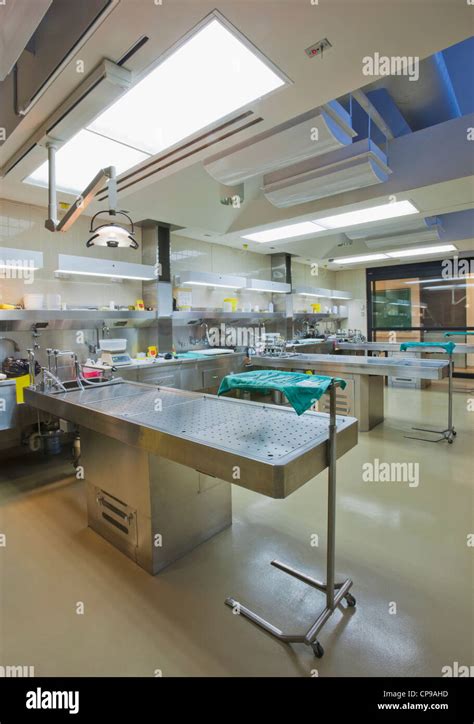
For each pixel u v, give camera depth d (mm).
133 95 1919
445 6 1453
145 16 1443
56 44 1677
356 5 1438
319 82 1874
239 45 1609
